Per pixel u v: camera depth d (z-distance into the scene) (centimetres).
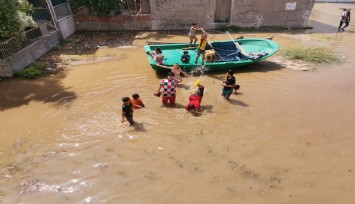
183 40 1611
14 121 841
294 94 985
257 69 1201
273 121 828
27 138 762
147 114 855
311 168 655
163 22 1773
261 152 704
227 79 908
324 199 571
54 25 1501
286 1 1792
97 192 591
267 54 1152
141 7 1770
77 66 1236
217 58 1247
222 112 870
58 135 770
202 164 662
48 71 1184
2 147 730
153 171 643
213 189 593
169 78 852
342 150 714
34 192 594
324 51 1409
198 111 869
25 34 1251
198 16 1772
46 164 670
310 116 855
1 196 586
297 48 1402
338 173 640
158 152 701
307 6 1823
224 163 666
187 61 1135
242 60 1162
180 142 736
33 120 843
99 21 1742
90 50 1437
